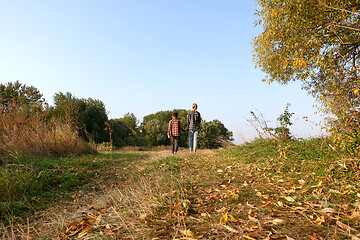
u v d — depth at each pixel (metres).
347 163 2.98
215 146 19.78
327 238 1.46
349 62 4.49
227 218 1.82
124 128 32.12
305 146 4.61
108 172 5.03
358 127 3.36
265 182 3.11
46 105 7.86
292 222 1.73
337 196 2.21
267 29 7.20
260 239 1.49
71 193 3.68
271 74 8.20
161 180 3.60
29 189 3.61
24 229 2.32
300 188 2.65
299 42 5.87
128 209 2.41
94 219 2.26
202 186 3.15
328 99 4.31
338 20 5.43
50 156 6.52
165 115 62.25
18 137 6.27
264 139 6.45
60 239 1.89
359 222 1.65
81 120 23.84
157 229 1.83
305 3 5.51
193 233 1.62
